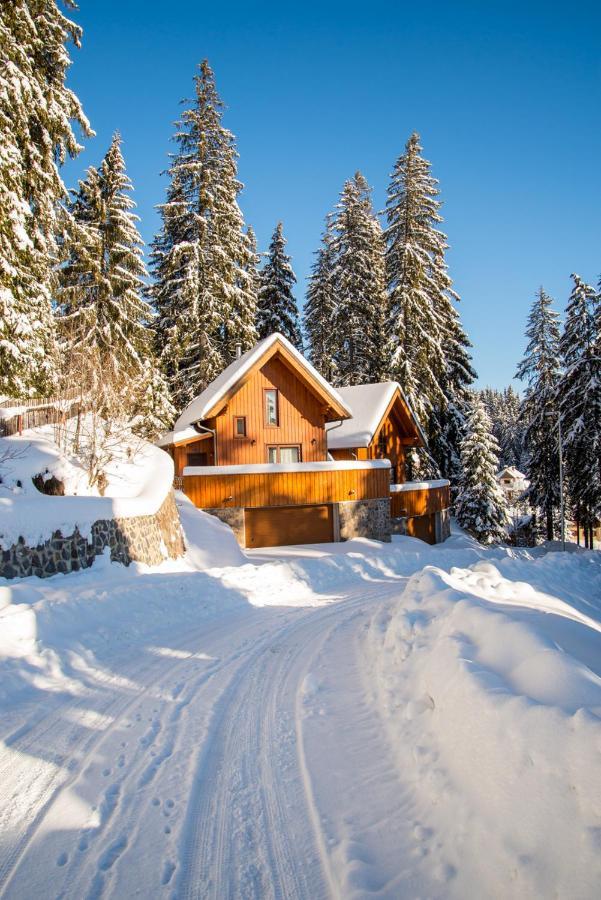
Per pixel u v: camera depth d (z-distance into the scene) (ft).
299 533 75.00
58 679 21.90
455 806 10.81
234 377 79.05
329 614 32.94
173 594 33.73
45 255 61.77
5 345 53.21
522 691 12.15
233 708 18.58
